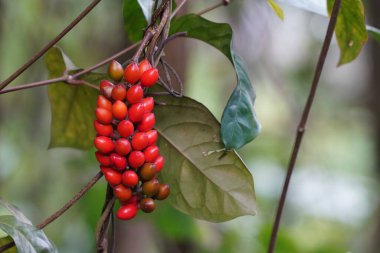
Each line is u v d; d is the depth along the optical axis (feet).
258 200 6.05
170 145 2.24
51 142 2.59
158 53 2.10
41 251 2.05
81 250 5.03
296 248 3.62
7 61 4.92
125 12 2.43
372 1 4.92
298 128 2.39
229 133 2.14
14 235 2.04
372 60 5.62
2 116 5.08
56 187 5.40
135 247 4.05
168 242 3.83
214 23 2.25
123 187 2.04
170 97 2.20
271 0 2.54
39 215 5.33
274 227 2.45
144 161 2.04
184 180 2.24
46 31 4.82
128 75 2.02
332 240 6.13
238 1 5.17
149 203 2.06
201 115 2.20
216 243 3.95
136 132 2.04
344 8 2.39
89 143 2.59
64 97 2.51
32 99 5.15
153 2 2.26
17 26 4.74
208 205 2.23
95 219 3.80
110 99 2.03
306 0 2.43
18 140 5.23
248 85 2.20
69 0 4.81
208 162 2.21
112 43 4.58
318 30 6.44
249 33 5.57
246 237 3.89
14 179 5.36
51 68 2.48
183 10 3.23
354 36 2.45
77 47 4.85
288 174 2.41
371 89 5.73
